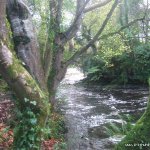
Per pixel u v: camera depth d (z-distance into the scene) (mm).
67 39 10609
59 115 12133
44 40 10781
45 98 5922
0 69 5543
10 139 7074
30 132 5707
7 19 7418
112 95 20734
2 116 8984
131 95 20625
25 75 5629
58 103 15844
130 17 23562
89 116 14227
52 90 10445
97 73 25516
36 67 7676
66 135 10781
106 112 15250
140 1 23828
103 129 11930
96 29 20797
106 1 11320
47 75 9523
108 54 19859
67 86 24578
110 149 9523
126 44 19906
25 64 7426
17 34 7348
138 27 20500
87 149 9578
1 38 5523
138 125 6473
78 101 18188
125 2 21609
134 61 23938
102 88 24031
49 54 9703
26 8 7461
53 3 10562
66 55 13812
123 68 24328
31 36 7504
